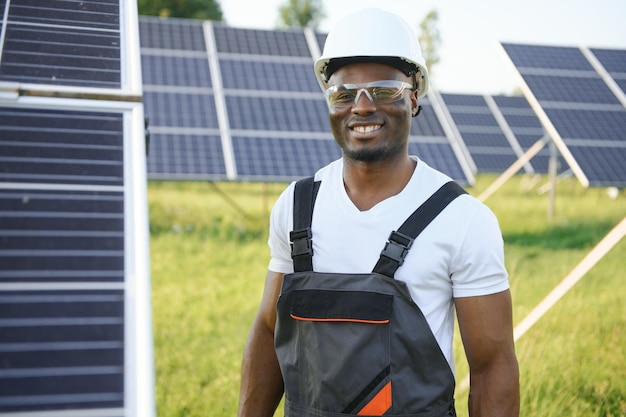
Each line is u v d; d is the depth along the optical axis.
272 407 2.81
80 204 1.88
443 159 10.66
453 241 2.35
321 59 2.54
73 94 2.16
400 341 2.34
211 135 10.36
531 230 12.06
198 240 10.38
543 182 17.69
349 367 2.36
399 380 2.34
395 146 2.43
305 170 9.99
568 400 5.35
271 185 16.50
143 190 1.92
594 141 9.81
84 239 1.80
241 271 8.91
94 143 2.04
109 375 1.58
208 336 6.59
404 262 2.36
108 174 1.97
